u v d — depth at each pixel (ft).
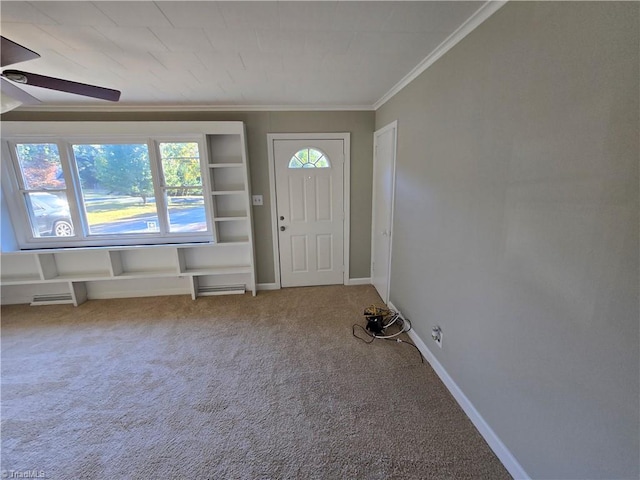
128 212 10.82
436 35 5.21
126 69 6.65
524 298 3.94
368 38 5.31
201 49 5.67
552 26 3.28
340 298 11.06
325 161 11.20
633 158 2.55
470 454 4.75
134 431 5.28
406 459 4.68
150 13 4.40
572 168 3.14
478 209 4.86
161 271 11.34
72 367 7.16
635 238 2.58
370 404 5.85
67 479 4.44
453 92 5.47
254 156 10.84
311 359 7.38
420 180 7.11
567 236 3.24
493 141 4.41
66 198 10.38
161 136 10.21
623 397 2.78
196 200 11.09
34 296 10.91
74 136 9.68
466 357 5.48
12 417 5.61
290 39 5.31
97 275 10.81
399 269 8.96
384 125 9.71
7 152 9.82
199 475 4.49
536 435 3.88
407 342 8.08
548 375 3.63
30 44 5.37
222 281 11.89
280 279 12.10
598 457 3.07
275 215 11.45
